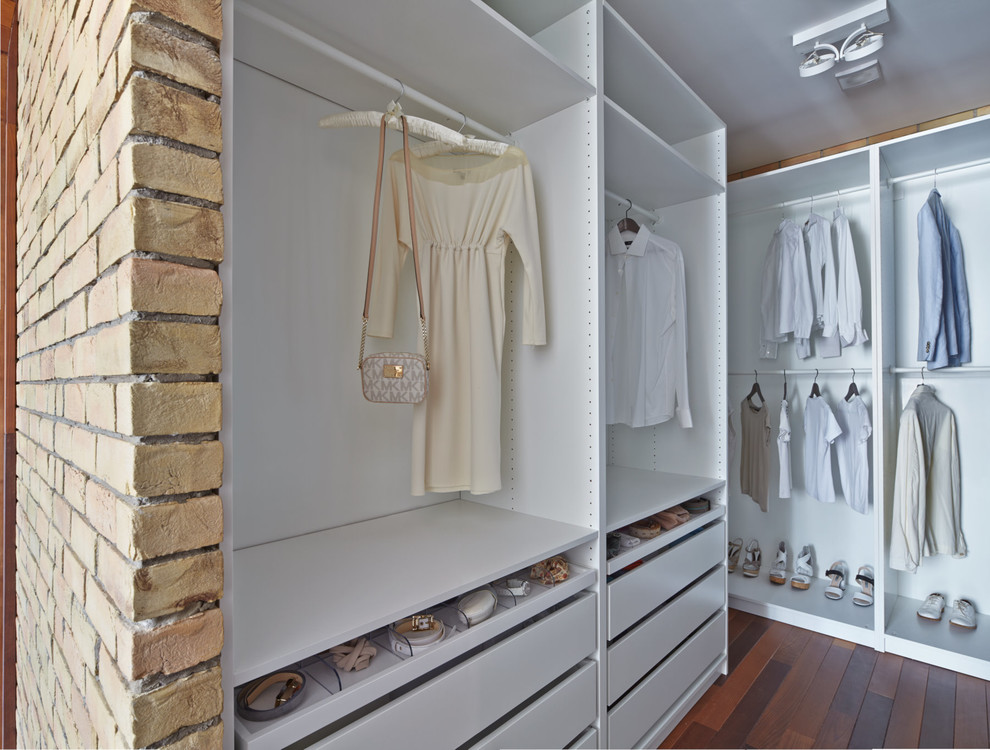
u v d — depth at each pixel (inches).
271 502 52.7
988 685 79.2
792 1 67.5
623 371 85.2
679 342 83.3
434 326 57.1
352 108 59.1
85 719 31.7
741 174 127.8
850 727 70.2
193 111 26.2
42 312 47.4
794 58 79.7
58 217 40.9
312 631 33.7
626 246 84.4
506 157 57.7
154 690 24.5
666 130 87.7
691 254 91.9
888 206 97.7
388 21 43.9
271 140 52.3
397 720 36.3
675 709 70.6
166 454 24.9
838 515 112.0
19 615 61.6
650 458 96.0
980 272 97.6
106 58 28.2
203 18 26.6
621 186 84.5
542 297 57.4
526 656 46.6
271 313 52.4
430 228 57.5
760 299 118.3
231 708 28.2
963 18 70.2
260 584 41.7
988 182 96.7
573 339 59.0
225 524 28.0
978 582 98.6
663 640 67.6
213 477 26.5
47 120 46.1
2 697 63.8
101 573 28.8
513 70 51.8
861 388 107.6
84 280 32.5
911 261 104.3
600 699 55.7
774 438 119.0
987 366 95.5
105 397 28.2
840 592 104.1
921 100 92.4
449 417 57.3
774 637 94.7
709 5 68.1
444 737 39.4
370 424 61.6
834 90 89.3
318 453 56.6
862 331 97.6
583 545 56.8
